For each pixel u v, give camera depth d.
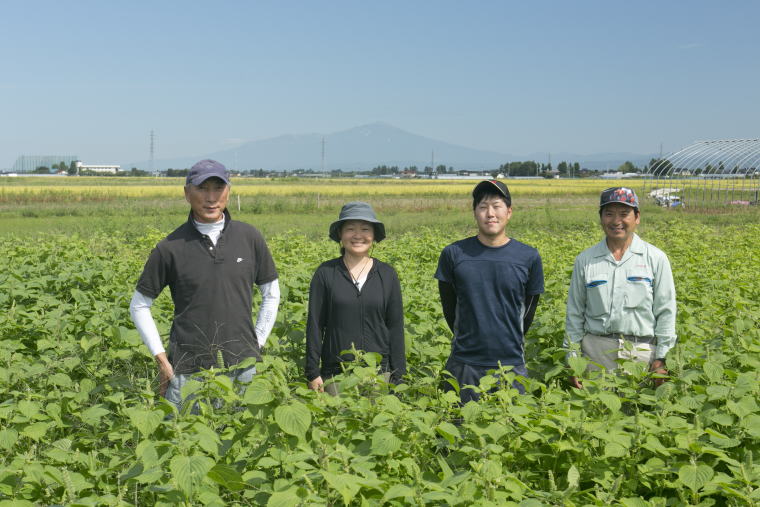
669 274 5.54
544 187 86.62
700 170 43.47
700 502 3.78
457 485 3.39
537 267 5.51
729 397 4.32
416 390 5.48
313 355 5.50
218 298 5.08
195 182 4.93
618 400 4.14
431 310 8.06
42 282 9.36
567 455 4.02
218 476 3.21
